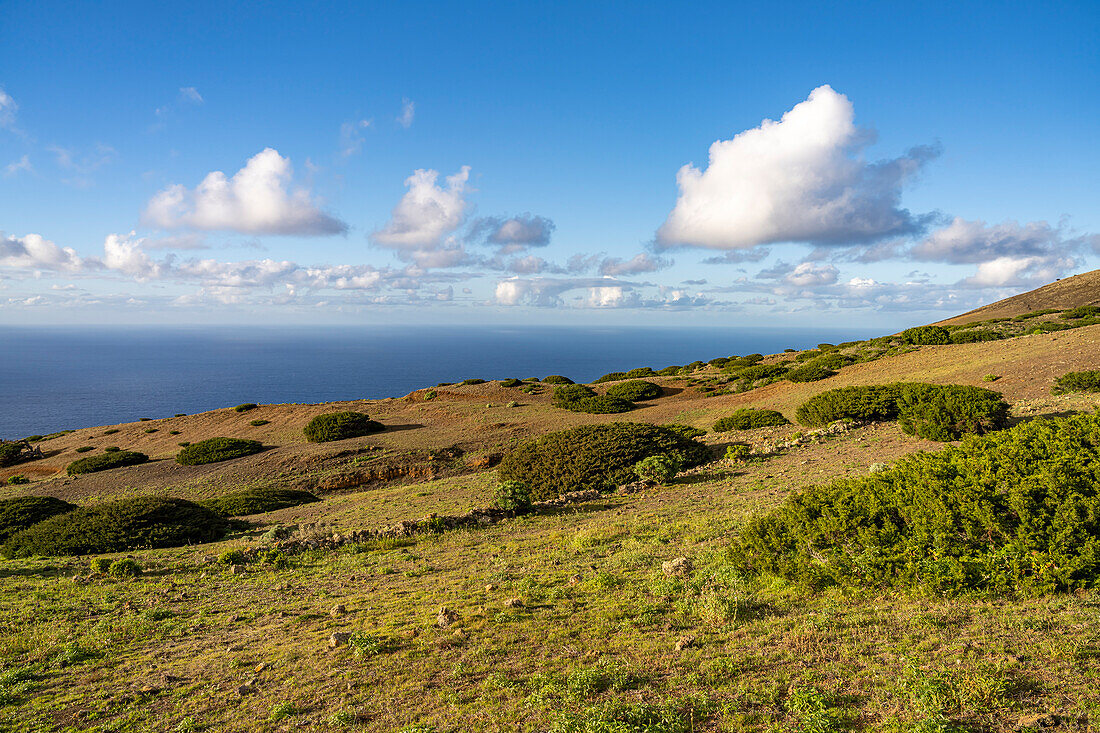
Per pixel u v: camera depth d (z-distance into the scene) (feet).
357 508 74.59
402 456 121.19
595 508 56.65
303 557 45.37
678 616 24.68
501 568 36.68
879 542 25.48
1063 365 98.27
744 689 17.58
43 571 44.93
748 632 22.11
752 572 28.91
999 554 22.77
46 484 127.13
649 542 39.14
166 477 121.39
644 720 16.17
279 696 20.53
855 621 21.84
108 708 20.72
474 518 54.39
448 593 31.89
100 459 136.46
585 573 33.27
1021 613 20.39
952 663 17.46
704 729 15.60
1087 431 25.93
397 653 23.31
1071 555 21.74
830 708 15.92
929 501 25.40
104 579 41.50
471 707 18.29
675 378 205.05
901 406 76.02
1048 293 280.51
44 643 28.07
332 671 22.04
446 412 166.09
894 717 15.02
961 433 59.93
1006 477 24.31
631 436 76.07
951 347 145.38
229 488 109.81
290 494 92.89
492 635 24.32
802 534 27.50
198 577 41.06
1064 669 16.25
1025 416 67.41
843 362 161.27
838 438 74.18
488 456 115.44
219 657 25.16
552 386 203.82
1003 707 14.85
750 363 224.94
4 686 22.86
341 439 140.46
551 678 19.48
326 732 17.74
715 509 47.55
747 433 95.66
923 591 23.15
